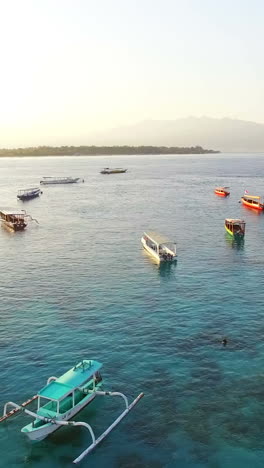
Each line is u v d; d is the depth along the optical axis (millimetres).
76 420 40469
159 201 183750
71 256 94625
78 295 70188
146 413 41188
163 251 92125
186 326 58281
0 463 35938
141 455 36406
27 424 40312
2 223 137375
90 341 54469
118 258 92188
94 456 36438
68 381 41000
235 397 43156
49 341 54625
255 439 37750
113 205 173625
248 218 139750
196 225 128000
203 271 82000
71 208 167375
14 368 48688
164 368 48312
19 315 62531
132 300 67688
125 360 50000
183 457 36062
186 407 41875
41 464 35812
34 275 81250
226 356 50562
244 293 70062
